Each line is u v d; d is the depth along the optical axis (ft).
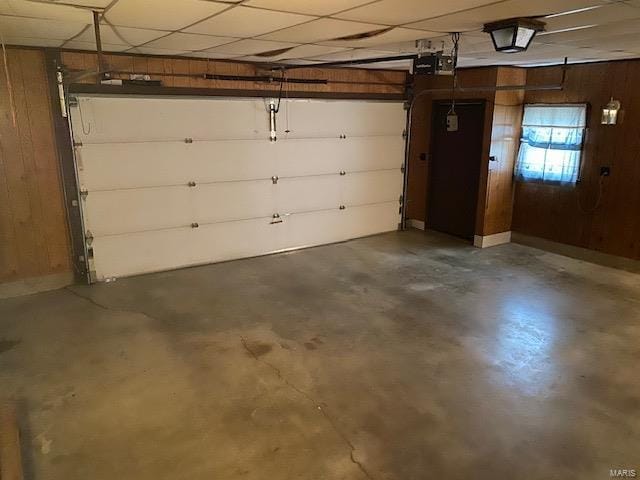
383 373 10.68
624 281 16.46
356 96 20.71
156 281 16.55
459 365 11.02
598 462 8.00
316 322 13.28
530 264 18.30
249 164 18.60
